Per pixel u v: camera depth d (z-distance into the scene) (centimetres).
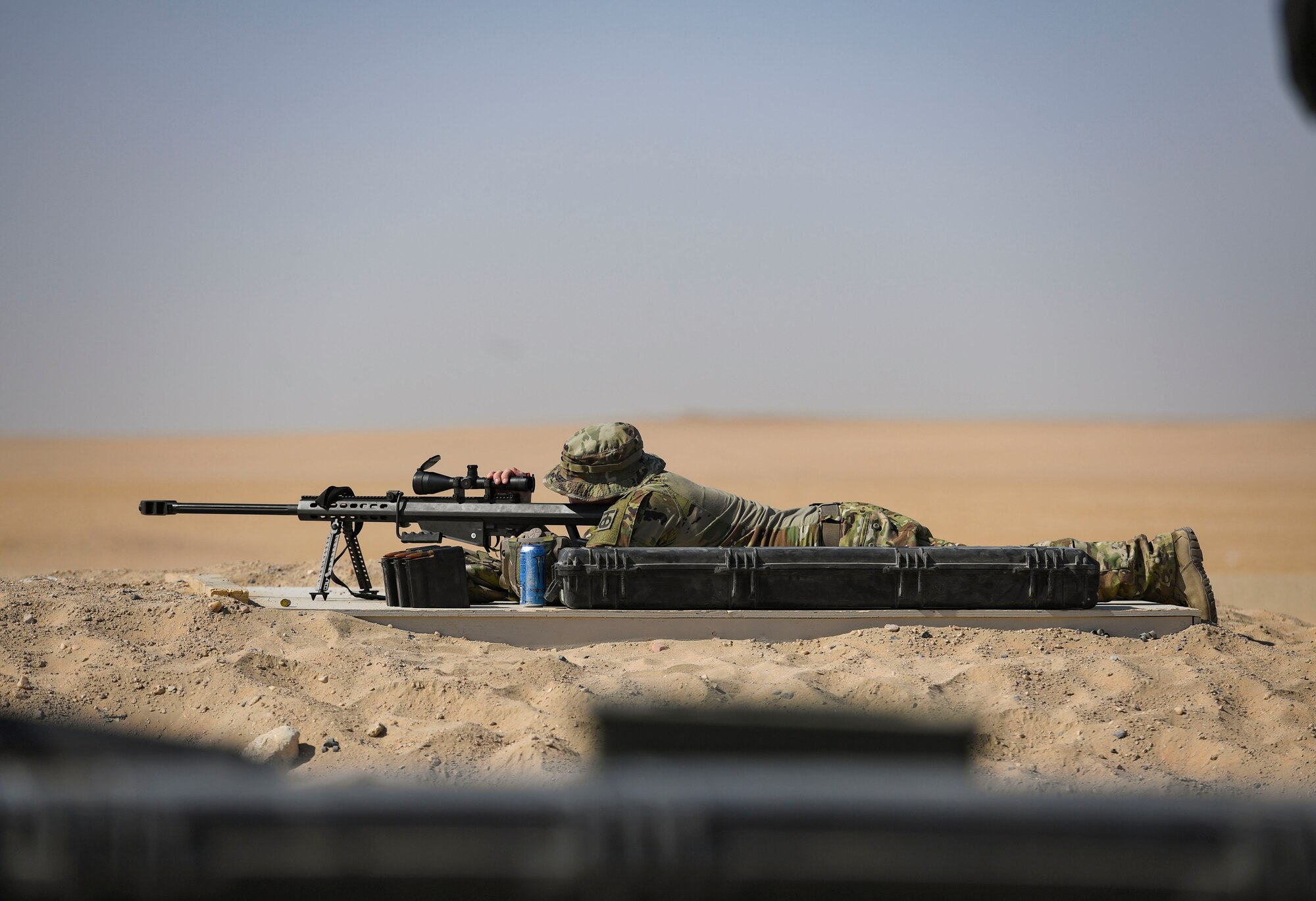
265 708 1712
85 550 7688
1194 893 280
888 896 282
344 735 1634
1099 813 288
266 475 17575
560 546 2602
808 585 2406
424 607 2491
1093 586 2441
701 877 279
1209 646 2312
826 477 16350
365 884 285
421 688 1822
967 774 305
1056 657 2158
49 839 281
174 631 2211
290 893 286
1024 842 284
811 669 2016
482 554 2745
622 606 2403
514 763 1499
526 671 1978
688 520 2592
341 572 3488
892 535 2605
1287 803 292
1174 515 10244
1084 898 283
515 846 286
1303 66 198
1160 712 1812
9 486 14875
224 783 305
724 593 2395
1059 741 1697
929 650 2278
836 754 304
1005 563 2422
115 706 1755
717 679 1961
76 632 2116
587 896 279
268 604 2578
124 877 280
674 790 285
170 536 9044
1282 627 2955
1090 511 10650
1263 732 1762
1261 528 9056
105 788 294
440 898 286
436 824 288
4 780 300
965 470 18438
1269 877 279
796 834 281
